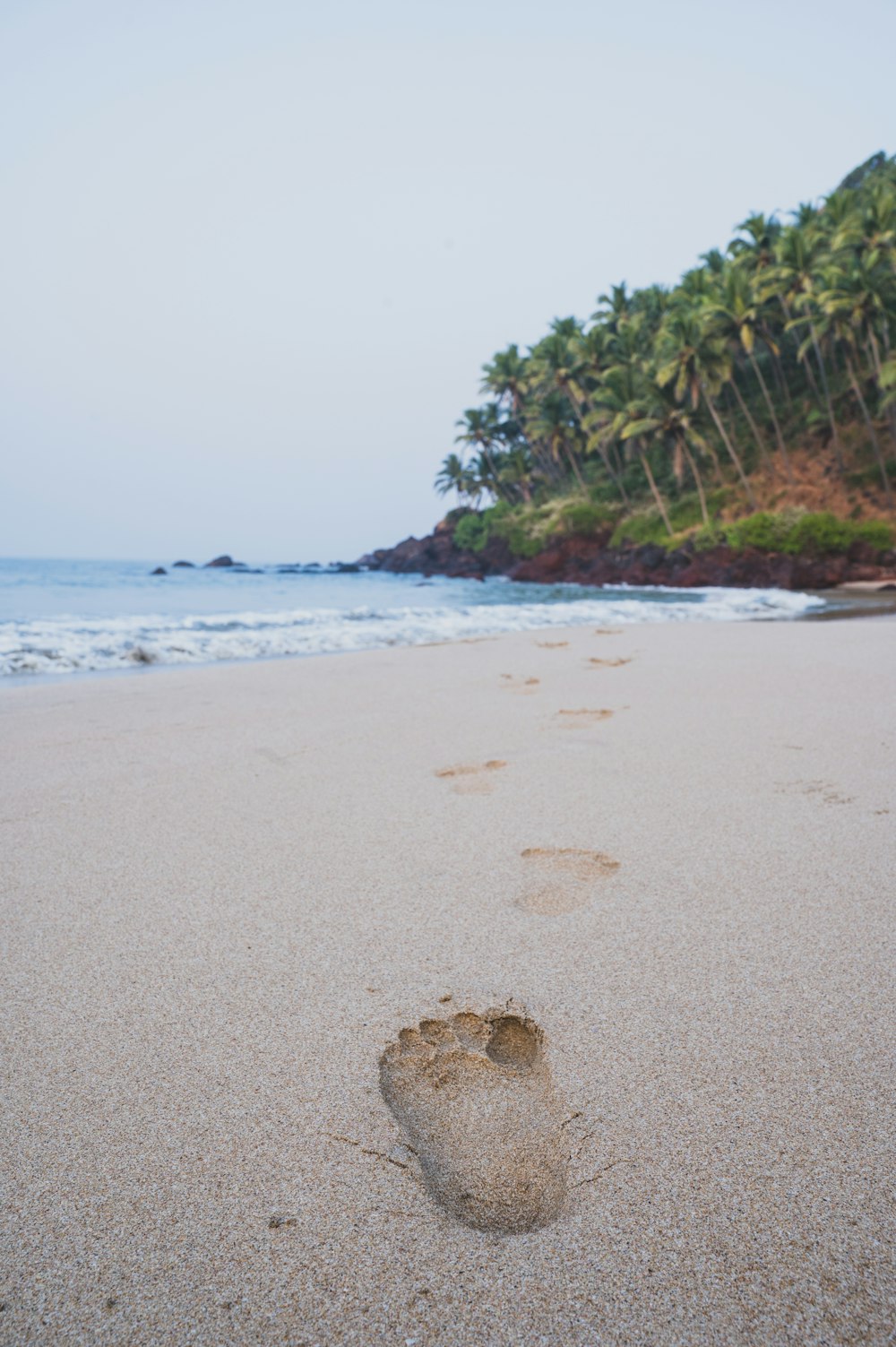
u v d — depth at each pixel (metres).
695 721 4.32
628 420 38.03
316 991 1.69
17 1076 1.41
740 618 13.27
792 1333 0.91
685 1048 1.46
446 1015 1.60
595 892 2.16
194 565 92.69
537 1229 1.07
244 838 2.66
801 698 4.91
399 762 3.66
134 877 2.33
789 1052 1.43
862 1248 1.02
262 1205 1.12
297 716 4.78
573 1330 0.92
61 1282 1.00
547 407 49.19
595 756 3.64
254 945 1.90
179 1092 1.37
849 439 36.47
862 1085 1.34
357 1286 0.99
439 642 9.62
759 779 3.17
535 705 4.96
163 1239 1.06
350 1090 1.38
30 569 57.09
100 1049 1.50
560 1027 1.53
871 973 1.70
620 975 1.72
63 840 2.66
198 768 3.59
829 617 13.23
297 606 18.48
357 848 2.55
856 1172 1.15
